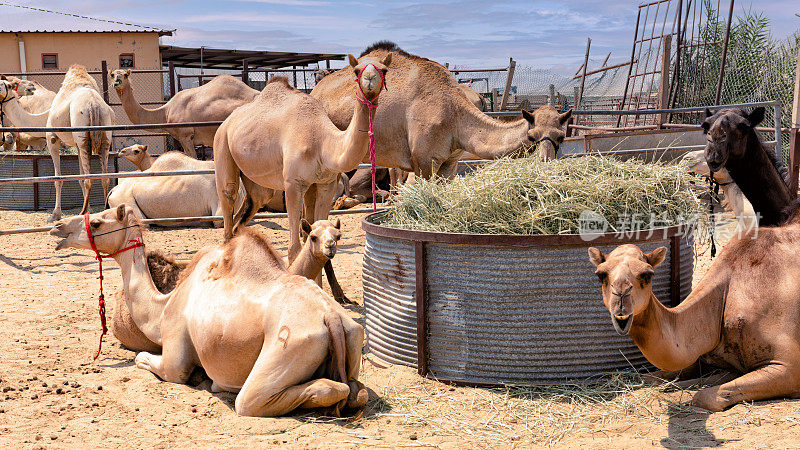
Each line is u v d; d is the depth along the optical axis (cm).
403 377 523
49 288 858
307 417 450
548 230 521
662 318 424
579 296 493
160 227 1262
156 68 2711
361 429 435
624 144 1202
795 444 388
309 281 486
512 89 2789
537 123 926
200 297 515
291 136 757
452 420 449
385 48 1066
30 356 595
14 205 1499
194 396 502
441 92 995
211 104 1641
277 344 455
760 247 482
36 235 1230
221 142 839
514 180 553
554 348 496
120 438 424
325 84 1131
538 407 467
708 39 1780
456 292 507
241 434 425
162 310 558
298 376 450
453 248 505
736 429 413
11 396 496
